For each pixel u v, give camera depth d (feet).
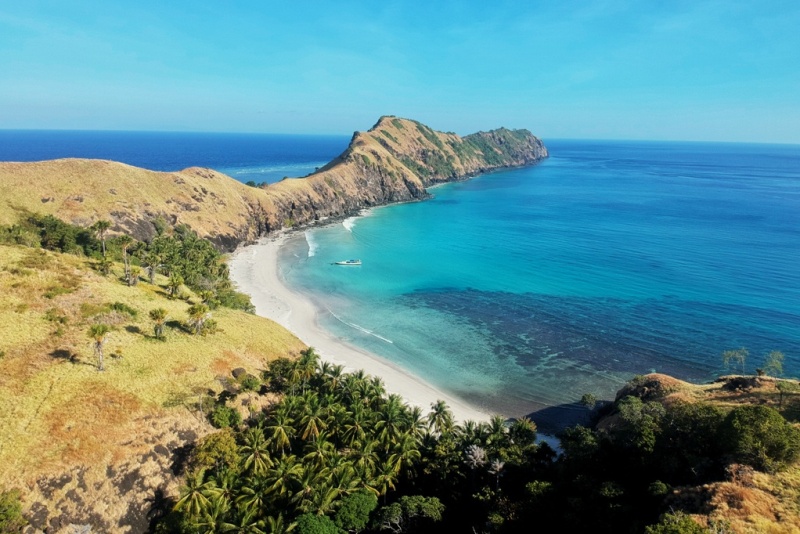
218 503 150.51
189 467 179.11
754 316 361.10
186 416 196.65
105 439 172.96
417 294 422.41
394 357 307.37
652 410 192.13
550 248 573.33
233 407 210.18
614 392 270.26
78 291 254.88
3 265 258.37
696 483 139.44
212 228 528.63
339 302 399.24
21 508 143.33
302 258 522.88
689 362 299.99
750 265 481.46
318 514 150.82
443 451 180.96
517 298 412.77
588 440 177.06
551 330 349.20
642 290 423.64
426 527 153.79
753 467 135.03
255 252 538.88
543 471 175.32
